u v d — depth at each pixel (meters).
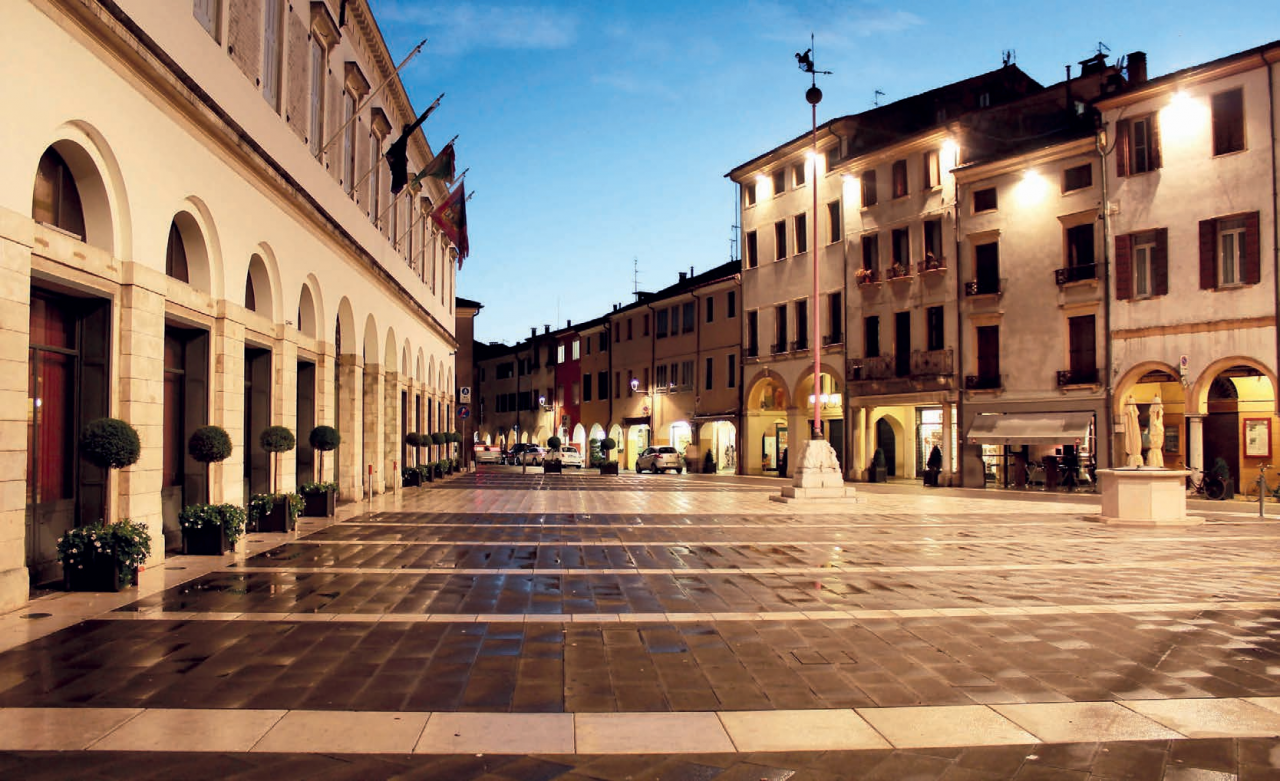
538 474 48.38
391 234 30.42
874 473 37.34
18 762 4.64
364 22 24.48
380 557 12.60
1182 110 27.45
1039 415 31.36
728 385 47.75
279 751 4.84
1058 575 11.18
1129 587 10.24
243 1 15.41
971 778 4.61
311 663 6.66
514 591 9.85
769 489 32.28
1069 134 31.66
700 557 12.88
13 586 8.54
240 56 15.33
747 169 46.12
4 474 8.43
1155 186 28.06
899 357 37.09
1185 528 17.39
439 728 5.25
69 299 10.50
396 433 29.67
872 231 38.62
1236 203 26.12
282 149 17.50
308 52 19.69
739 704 5.76
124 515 10.84
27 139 8.81
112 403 10.77
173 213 12.30
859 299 39.03
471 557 12.70
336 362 23.67
